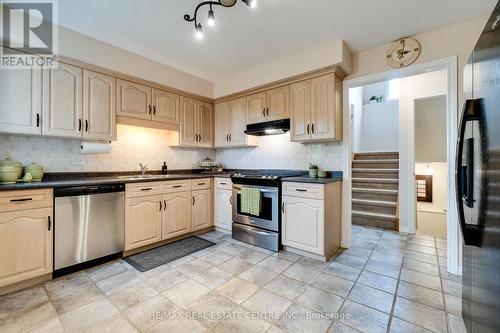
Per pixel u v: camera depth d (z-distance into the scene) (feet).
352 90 17.52
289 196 8.65
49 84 7.17
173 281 6.60
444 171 15.02
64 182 6.92
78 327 4.74
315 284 6.46
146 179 8.68
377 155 16.42
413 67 7.82
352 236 10.59
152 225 8.86
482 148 3.45
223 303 5.59
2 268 5.75
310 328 4.77
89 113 7.98
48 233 6.48
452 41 7.20
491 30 3.19
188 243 9.67
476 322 3.71
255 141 11.79
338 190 9.14
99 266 7.52
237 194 10.23
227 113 12.08
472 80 4.12
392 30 7.55
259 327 4.79
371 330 4.71
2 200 5.73
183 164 12.32
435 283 6.51
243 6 6.42
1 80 6.41
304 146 10.53
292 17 6.91
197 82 11.53
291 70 9.34
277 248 8.80
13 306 5.39
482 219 3.42
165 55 9.43
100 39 8.08
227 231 11.14
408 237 10.44
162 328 4.74
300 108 9.36
